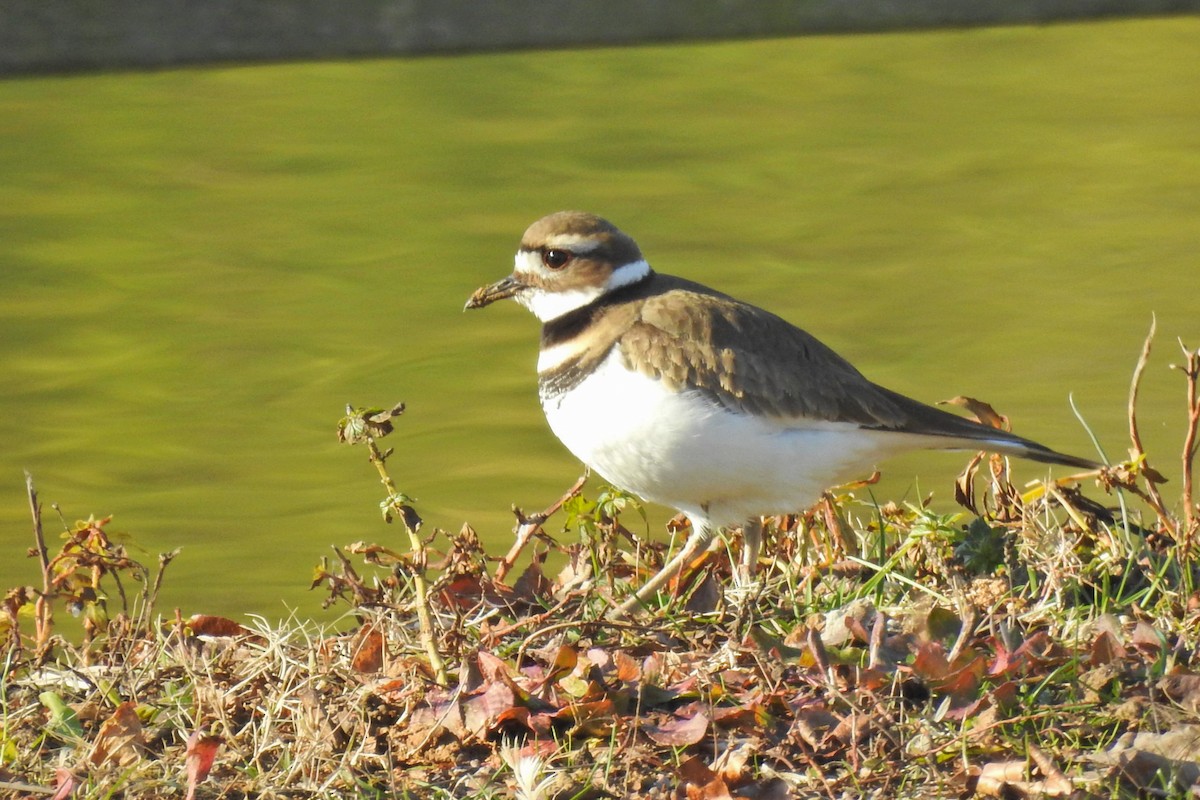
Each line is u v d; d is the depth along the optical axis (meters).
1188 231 20.42
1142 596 8.07
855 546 9.13
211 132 24.72
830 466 8.57
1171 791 6.14
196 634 8.48
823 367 8.62
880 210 21.58
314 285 19.47
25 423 15.29
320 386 16.28
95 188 22.86
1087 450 13.35
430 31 25.98
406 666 7.44
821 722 6.75
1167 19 28.25
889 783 6.42
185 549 12.12
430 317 18.39
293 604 10.83
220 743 6.77
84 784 6.61
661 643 7.79
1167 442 13.45
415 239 20.92
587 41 26.61
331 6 25.84
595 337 8.66
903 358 16.27
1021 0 27.73
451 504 12.95
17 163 23.64
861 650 7.46
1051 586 8.05
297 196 22.58
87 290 19.23
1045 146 23.95
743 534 8.84
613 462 8.63
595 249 8.87
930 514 8.37
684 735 6.75
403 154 23.91
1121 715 6.66
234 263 20.20
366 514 12.82
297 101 25.77
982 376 15.64
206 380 16.48
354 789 6.56
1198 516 8.60
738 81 27.02
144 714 7.35
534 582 8.87
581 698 7.04
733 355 8.34
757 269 19.38
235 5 25.58
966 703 6.84
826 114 25.53
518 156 23.94
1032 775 6.34
